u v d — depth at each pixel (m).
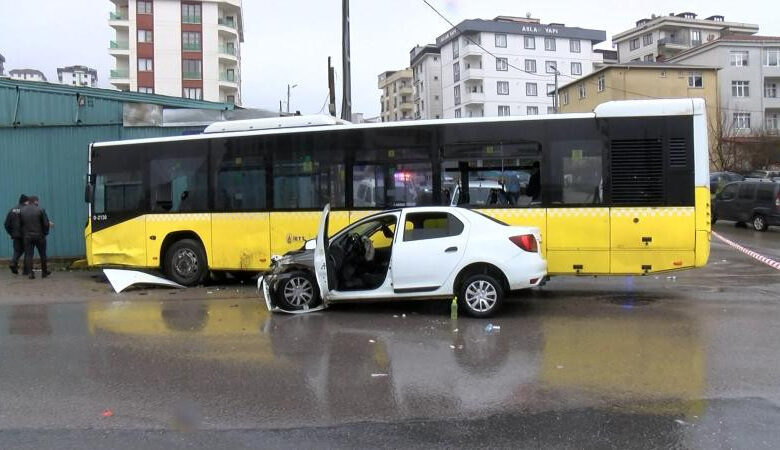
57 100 16.14
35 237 13.51
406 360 6.29
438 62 99.00
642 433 4.34
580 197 9.66
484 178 10.12
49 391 5.46
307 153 11.07
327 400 5.12
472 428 4.48
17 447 4.26
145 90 72.94
